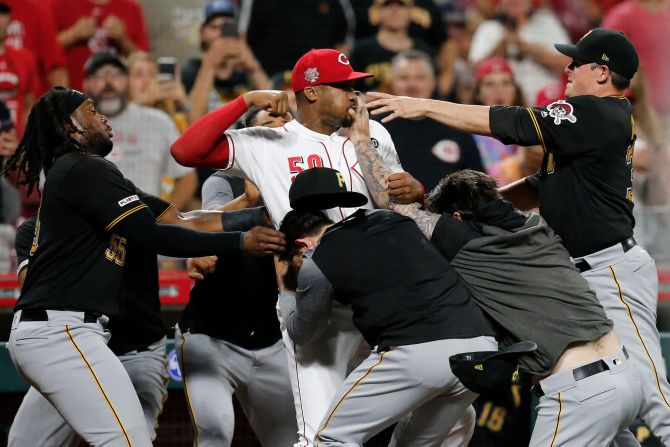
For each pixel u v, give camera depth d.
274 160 14.95
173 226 14.11
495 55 32.09
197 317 16.36
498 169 27.22
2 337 21.33
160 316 16.11
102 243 14.25
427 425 14.51
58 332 13.80
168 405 20.28
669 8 30.92
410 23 30.25
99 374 13.76
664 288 22.50
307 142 15.05
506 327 13.73
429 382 13.33
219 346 16.33
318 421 14.84
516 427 20.11
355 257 13.57
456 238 14.16
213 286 16.34
